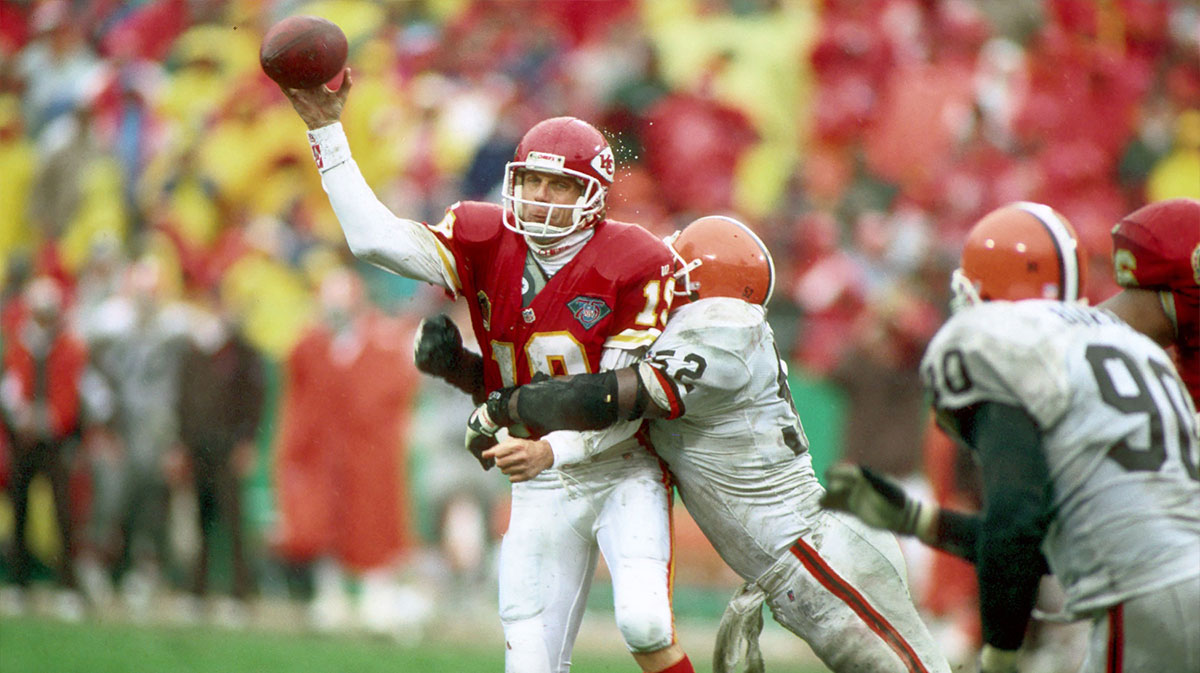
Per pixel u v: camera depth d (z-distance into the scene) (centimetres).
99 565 3244
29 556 3278
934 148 3538
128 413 3198
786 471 1444
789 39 3694
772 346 1445
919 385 2872
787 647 2800
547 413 1356
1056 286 1177
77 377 3222
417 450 3112
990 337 1084
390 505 3031
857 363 2883
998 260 1180
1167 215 1235
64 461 3228
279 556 3100
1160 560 1053
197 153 3741
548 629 1449
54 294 3281
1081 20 3838
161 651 2636
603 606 3022
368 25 3975
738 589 1483
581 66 3697
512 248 1412
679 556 2941
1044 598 2611
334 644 2802
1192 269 1223
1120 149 3697
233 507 3131
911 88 3591
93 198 3800
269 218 3659
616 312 1399
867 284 3192
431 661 2603
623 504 1438
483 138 3541
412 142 3600
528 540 1456
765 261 1434
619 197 3494
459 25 3834
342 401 3052
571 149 1374
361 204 1362
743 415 1423
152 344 3181
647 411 1370
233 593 3128
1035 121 3638
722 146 3503
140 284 3241
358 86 3716
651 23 3762
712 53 3631
